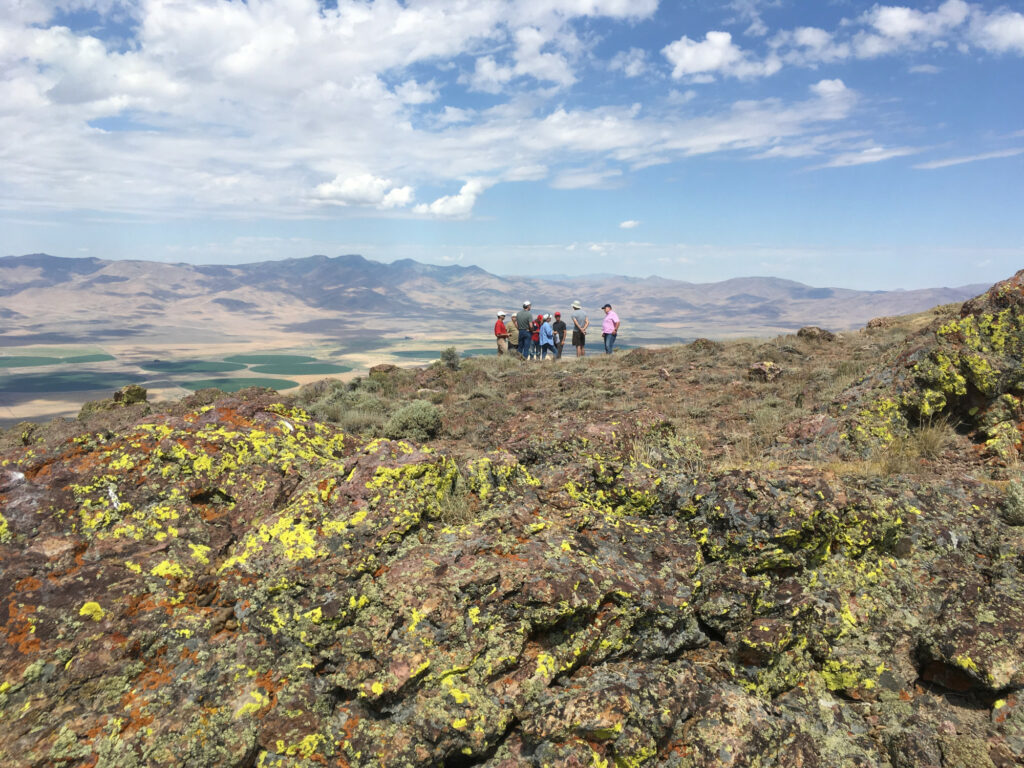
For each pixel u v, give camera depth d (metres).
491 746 4.19
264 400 6.75
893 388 10.23
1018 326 9.35
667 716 4.46
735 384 17.19
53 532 4.36
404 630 4.39
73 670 3.75
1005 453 8.59
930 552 6.20
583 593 4.78
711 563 5.71
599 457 6.98
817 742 4.78
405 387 23.36
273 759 3.92
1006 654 4.81
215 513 5.20
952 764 4.44
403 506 5.14
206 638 4.23
